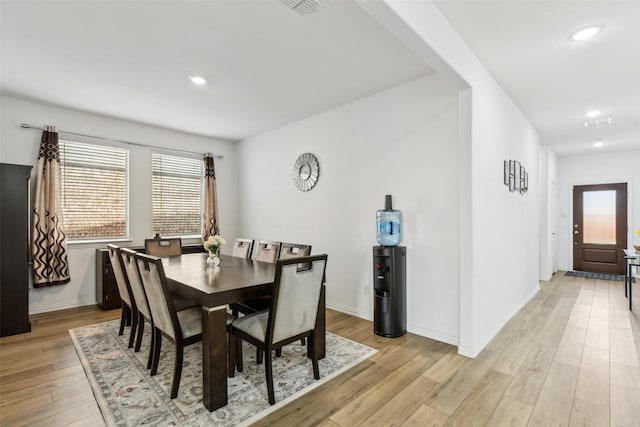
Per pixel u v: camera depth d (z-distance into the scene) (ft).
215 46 8.24
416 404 6.49
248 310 9.41
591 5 6.57
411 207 10.37
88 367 8.06
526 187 13.91
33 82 10.48
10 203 10.35
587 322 11.32
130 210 14.92
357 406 6.44
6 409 6.39
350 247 12.32
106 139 14.17
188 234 17.29
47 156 12.43
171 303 6.66
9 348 9.23
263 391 6.98
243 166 18.24
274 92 11.30
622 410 6.23
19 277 10.39
